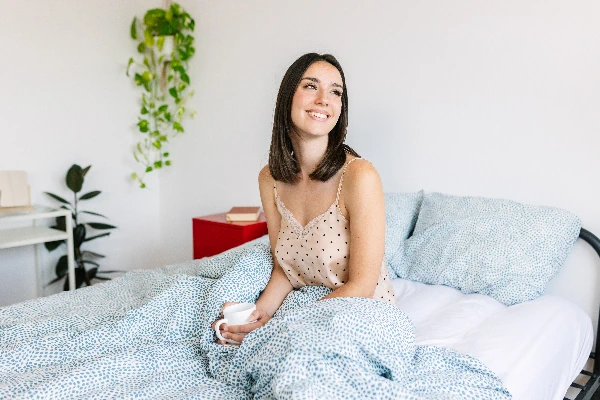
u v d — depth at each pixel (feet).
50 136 9.34
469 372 3.59
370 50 7.39
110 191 10.39
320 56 4.31
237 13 9.05
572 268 6.02
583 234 5.77
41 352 3.93
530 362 4.14
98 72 9.87
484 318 5.04
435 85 6.83
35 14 8.88
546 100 5.97
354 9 7.48
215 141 9.90
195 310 4.54
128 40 10.25
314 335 3.14
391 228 6.55
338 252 4.33
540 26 5.92
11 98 8.77
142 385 3.45
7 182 8.43
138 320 4.46
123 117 10.38
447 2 6.58
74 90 9.57
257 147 9.20
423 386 3.23
